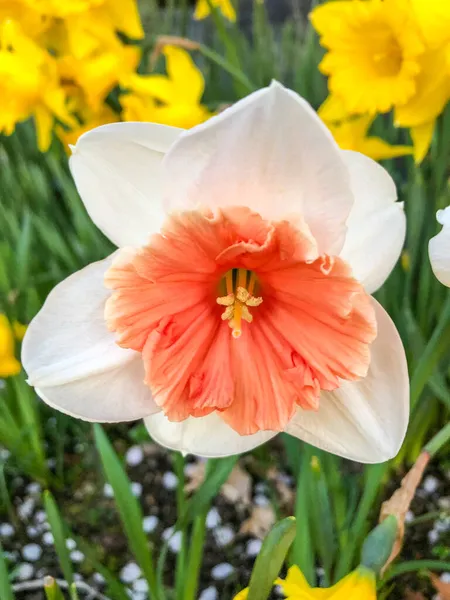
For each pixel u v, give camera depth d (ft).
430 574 0.86
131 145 0.54
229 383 0.57
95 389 0.58
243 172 0.50
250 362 0.58
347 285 0.51
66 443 1.25
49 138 1.12
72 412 0.58
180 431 0.62
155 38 1.09
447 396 0.84
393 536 0.53
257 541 1.04
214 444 0.62
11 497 1.16
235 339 0.59
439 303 0.99
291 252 0.51
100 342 0.58
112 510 1.11
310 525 0.76
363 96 0.92
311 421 0.60
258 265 0.55
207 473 0.72
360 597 0.51
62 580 1.02
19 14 1.04
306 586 0.55
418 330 0.87
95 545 1.06
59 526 0.63
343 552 0.77
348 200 0.50
